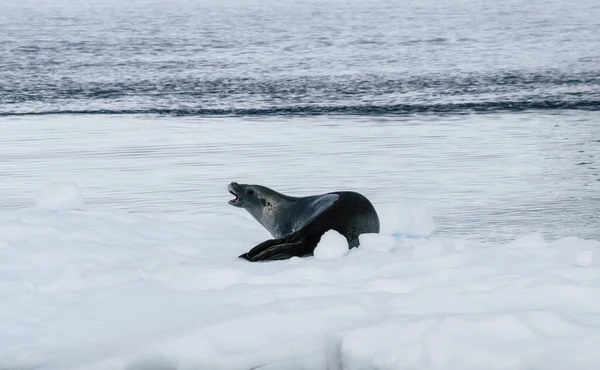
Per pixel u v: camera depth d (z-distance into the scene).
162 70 104.19
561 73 102.25
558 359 13.77
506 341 14.27
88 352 14.58
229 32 142.88
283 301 16.38
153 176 47.72
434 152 55.66
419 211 24.11
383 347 14.48
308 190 43.28
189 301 16.94
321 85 93.88
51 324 15.89
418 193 43.00
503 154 55.44
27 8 180.12
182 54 118.50
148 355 14.48
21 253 20.42
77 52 119.19
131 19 161.50
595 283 17.11
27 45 126.06
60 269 19.42
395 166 50.50
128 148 58.12
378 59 114.38
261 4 188.62
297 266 19.31
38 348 14.87
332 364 14.53
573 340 14.17
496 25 150.38
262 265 19.78
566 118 72.81
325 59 114.31
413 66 108.62
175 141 61.03
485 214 38.41
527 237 21.47
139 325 15.71
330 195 22.62
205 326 15.26
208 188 43.91
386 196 42.12
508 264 18.69
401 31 143.75
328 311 15.78
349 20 158.75
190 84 94.12
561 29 143.88
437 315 15.39
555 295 16.27
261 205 23.30
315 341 14.85
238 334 15.06
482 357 13.84
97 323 15.87
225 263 20.17
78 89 90.44
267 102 82.81
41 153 56.31
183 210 38.66
